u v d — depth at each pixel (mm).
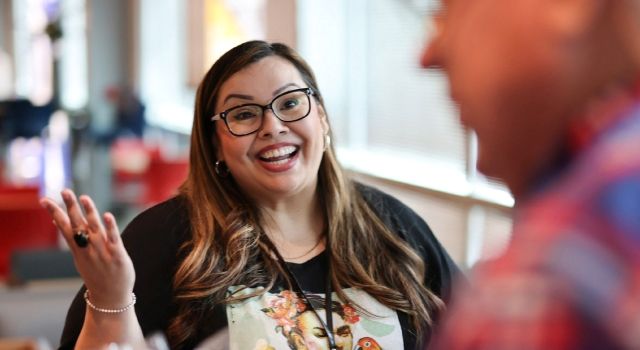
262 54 2141
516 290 559
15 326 3053
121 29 13844
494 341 555
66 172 10820
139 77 13414
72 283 3416
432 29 664
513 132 616
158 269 2053
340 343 1984
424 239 2252
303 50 7453
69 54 15453
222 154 2158
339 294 2033
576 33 592
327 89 7098
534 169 619
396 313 2049
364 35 6527
